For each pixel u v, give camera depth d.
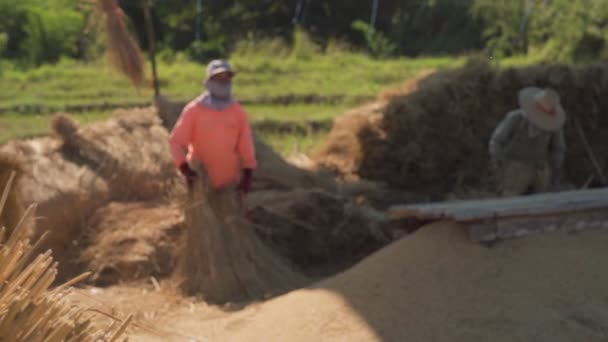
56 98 22.03
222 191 8.99
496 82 12.47
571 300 6.02
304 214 9.81
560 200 6.98
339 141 12.45
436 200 11.92
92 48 28.56
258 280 8.67
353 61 29.33
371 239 9.97
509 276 6.28
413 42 37.03
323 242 9.80
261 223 9.66
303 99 22.06
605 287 6.16
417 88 12.48
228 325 7.33
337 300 6.50
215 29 34.53
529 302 6.00
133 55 11.28
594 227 6.86
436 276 6.40
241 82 24.94
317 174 10.92
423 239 6.91
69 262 9.08
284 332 6.38
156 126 10.65
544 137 9.82
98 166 9.80
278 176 10.49
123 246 9.13
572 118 12.77
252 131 10.97
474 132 12.46
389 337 5.91
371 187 11.45
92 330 4.16
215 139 8.95
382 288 6.45
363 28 35.91
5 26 30.81
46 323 3.79
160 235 9.23
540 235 6.71
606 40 30.53
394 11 38.50
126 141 10.23
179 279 8.73
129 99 21.53
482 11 35.97
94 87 23.47
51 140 10.02
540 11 34.00
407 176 12.27
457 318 5.96
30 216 3.96
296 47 30.67
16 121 18.89
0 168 5.70
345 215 9.90
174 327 7.53
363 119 12.24
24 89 23.22
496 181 11.14
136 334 7.15
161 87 23.67
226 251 8.70
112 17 11.23
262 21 36.31
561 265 6.35
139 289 8.73
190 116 8.91
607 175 12.95
